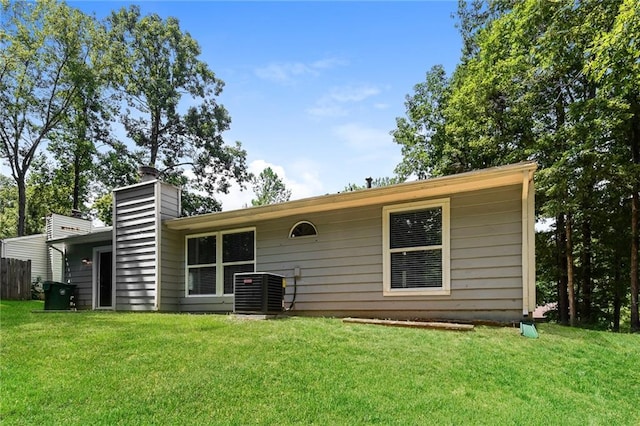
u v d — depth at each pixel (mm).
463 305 6617
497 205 6543
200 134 25844
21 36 21344
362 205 7762
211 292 9383
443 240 6918
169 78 25672
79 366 4090
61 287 10312
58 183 26656
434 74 18797
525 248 6199
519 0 11695
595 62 7164
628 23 6254
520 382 3936
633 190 10406
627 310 14758
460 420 3084
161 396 3385
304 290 8219
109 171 24391
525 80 11891
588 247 12641
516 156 12773
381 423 3002
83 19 22641
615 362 4742
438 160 18125
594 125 10234
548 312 15211
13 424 2932
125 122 24719
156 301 9242
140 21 25109
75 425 2908
